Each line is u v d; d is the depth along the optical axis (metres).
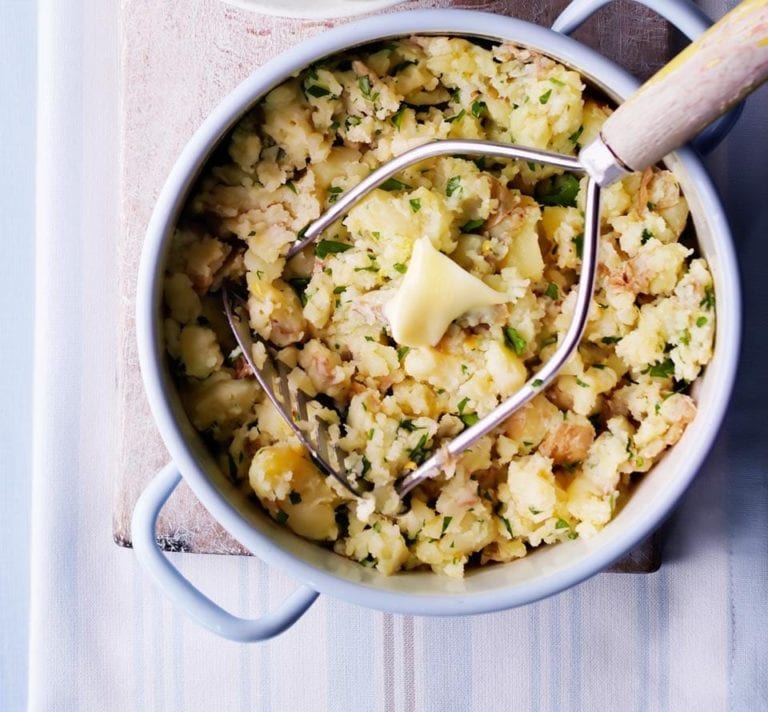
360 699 0.77
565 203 0.66
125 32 0.71
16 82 0.82
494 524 0.66
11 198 0.82
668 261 0.64
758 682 0.74
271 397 0.65
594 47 0.70
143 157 0.71
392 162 0.64
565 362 0.64
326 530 0.65
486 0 0.69
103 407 0.77
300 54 0.60
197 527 0.72
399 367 0.66
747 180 0.73
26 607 0.84
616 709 0.75
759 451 0.74
